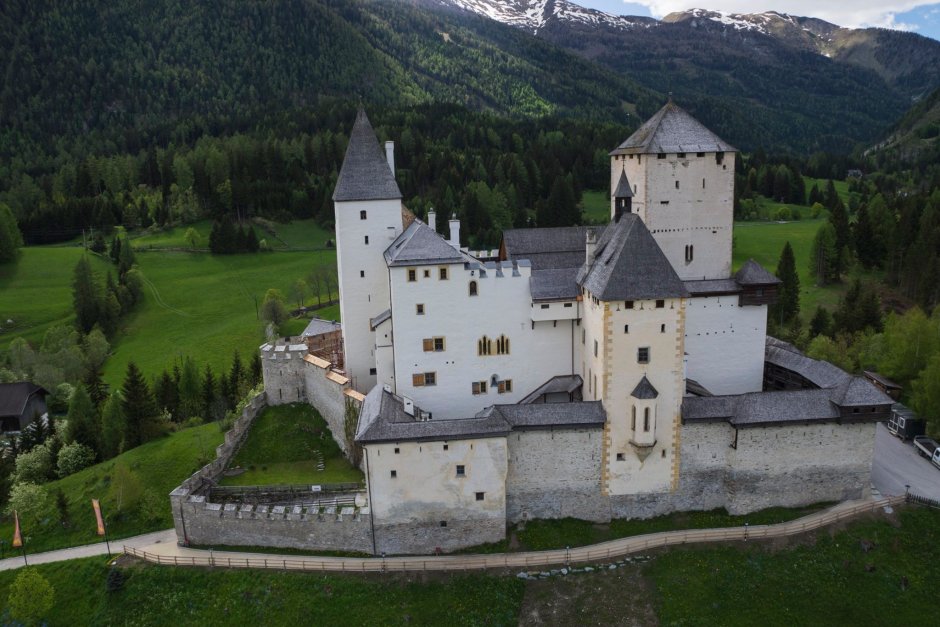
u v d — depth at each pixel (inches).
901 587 2112.5
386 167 2827.3
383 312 2851.9
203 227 7229.3
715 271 2906.0
